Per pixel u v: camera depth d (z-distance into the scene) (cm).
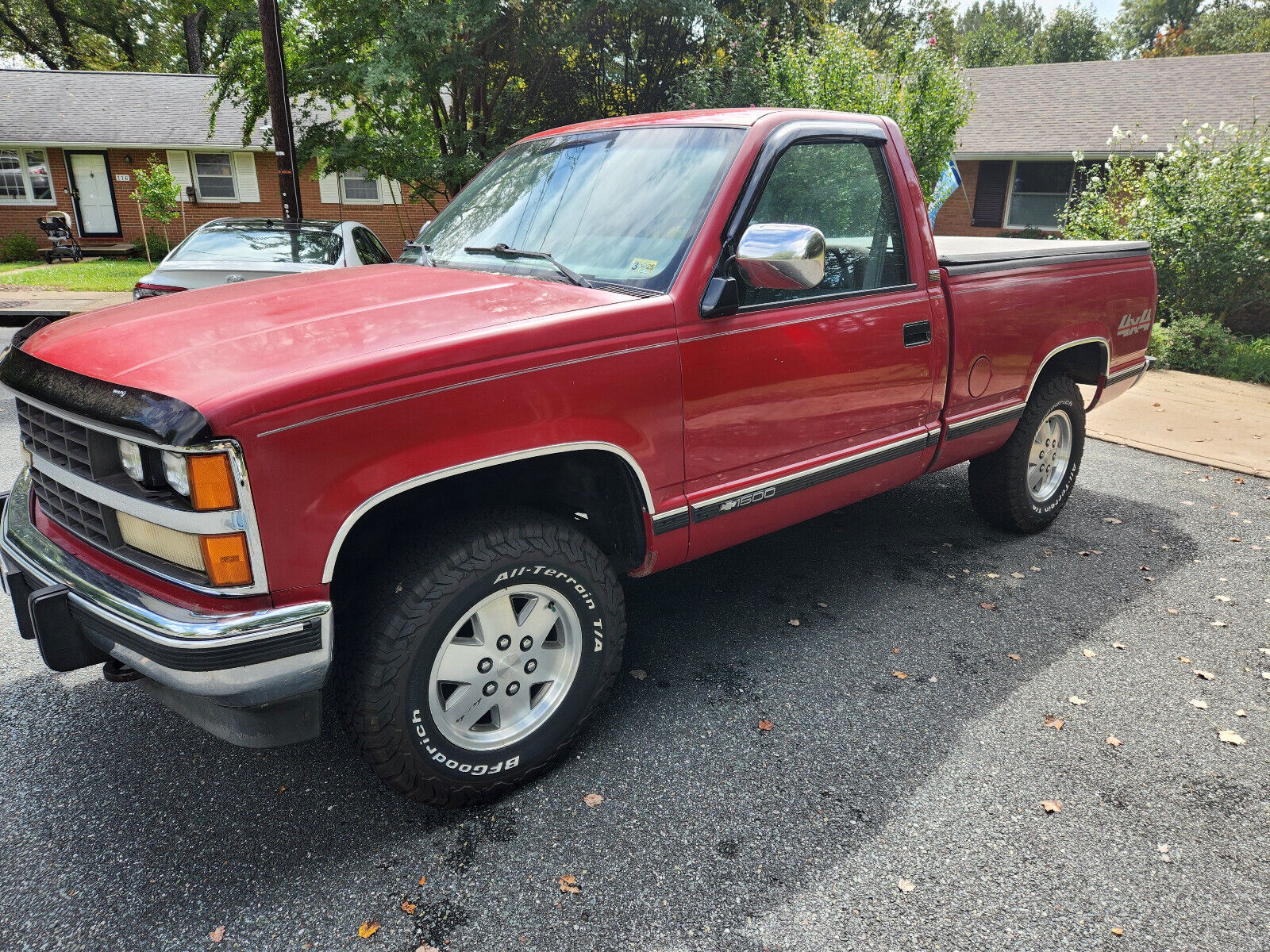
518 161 346
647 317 251
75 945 204
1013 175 1958
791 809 254
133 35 3516
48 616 212
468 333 221
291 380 193
